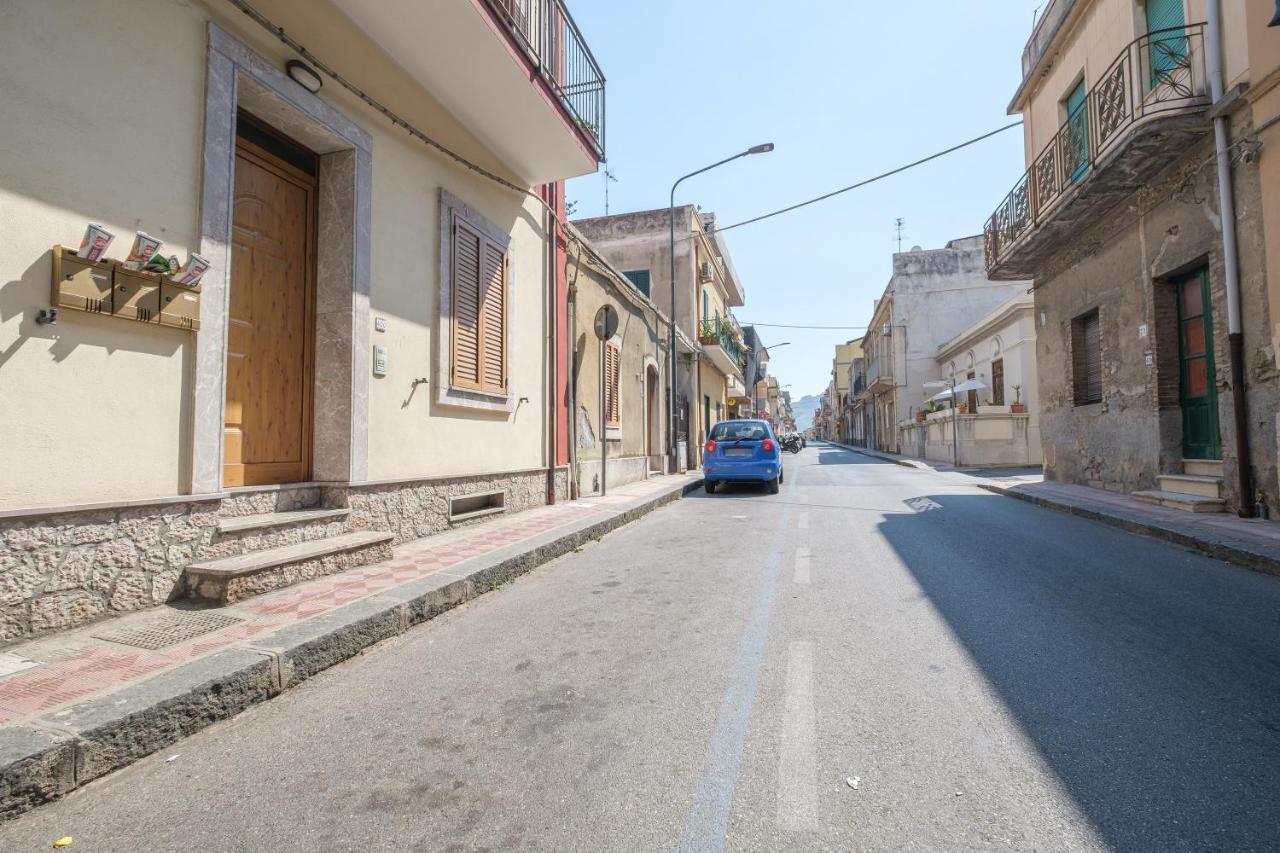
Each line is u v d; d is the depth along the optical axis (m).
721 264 30.02
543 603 5.18
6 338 3.41
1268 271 7.59
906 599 5.09
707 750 2.73
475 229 8.12
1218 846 2.05
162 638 3.60
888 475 19.44
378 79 6.39
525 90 7.08
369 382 6.23
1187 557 6.58
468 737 2.89
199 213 4.48
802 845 2.09
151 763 2.69
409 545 6.62
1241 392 8.01
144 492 4.10
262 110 5.41
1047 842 2.09
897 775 2.51
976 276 33.94
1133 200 10.38
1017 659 3.76
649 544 7.88
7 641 3.37
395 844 2.13
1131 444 10.74
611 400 14.03
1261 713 3.02
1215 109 8.08
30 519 3.47
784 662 3.75
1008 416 21.45
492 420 8.58
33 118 3.55
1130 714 3.02
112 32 3.96
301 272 6.04
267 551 4.95
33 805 2.34
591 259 12.42
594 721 3.03
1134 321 10.51
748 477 14.10
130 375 4.02
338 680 3.60
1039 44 13.31
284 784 2.52
